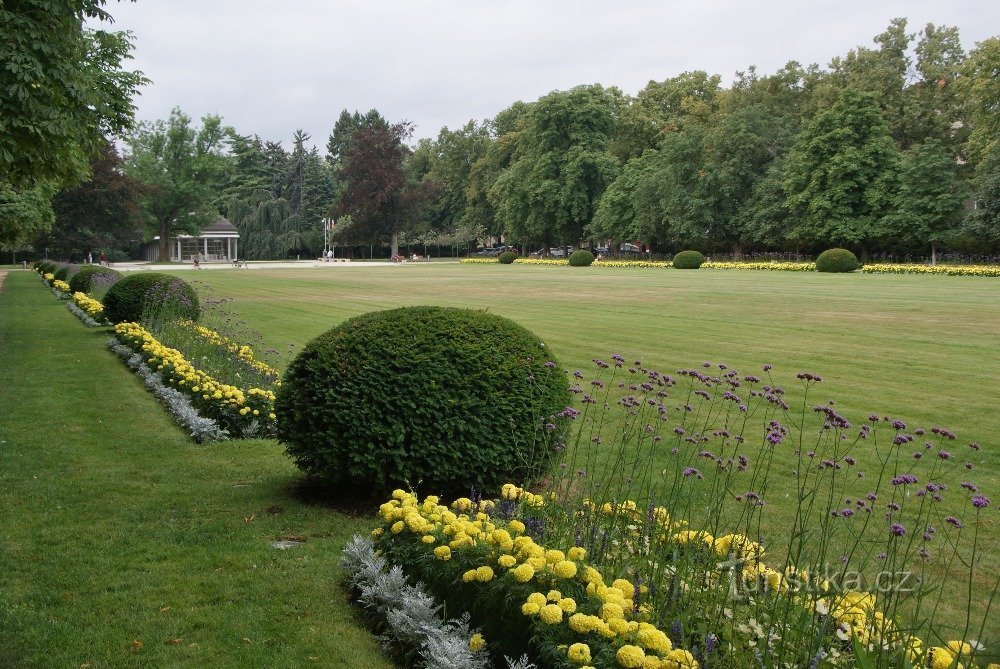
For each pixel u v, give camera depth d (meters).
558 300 25.80
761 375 11.27
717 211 59.22
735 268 54.22
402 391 5.28
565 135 72.38
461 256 95.06
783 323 17.94
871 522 5.29
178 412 8.37
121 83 14.44
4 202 20.78
